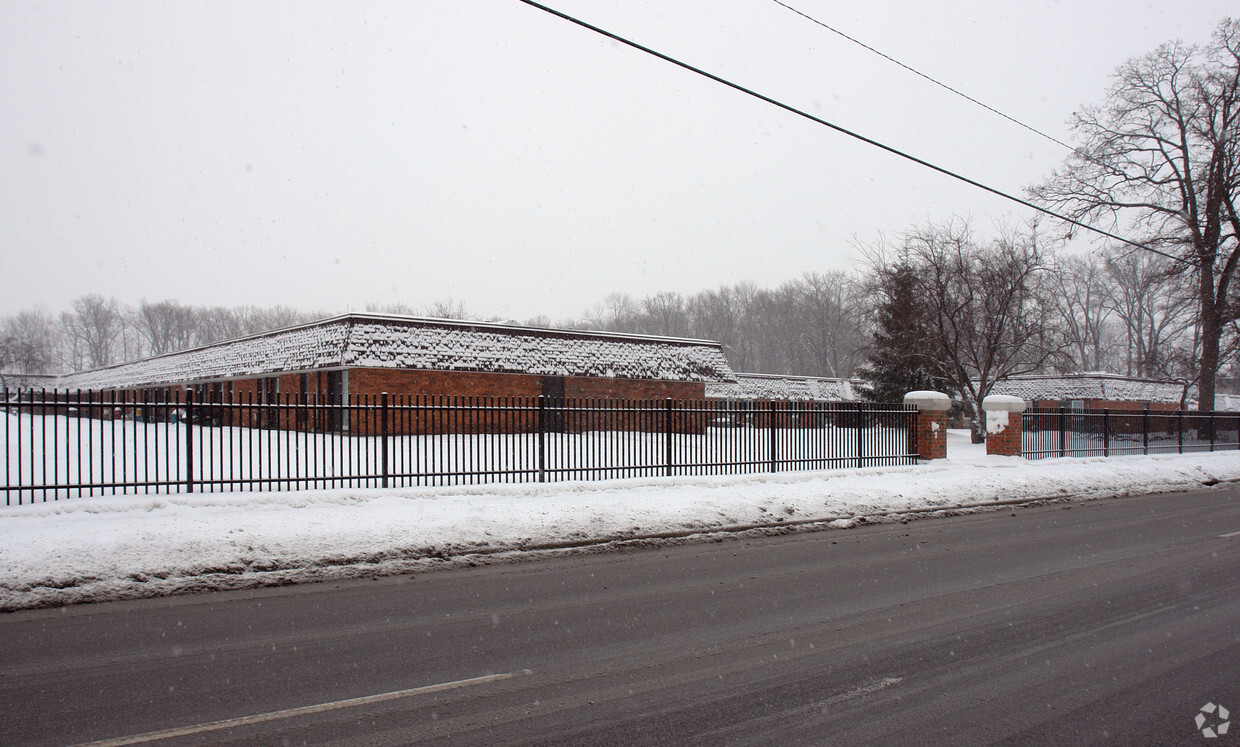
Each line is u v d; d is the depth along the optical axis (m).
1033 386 54.94
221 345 38.41
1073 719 4.51
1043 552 10.28
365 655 5.66
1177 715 4.59
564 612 6.99
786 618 6.77
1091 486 18.45
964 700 4.79
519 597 7.60
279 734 4.20
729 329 97.38
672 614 6.91
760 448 18.64
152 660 5.55
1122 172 37.19
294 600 7.46
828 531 12.38
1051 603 7.34
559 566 9.27
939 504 15.14
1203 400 37.06
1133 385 54.22
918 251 33.44
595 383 33.19
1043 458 23.45
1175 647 5.92
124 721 4.38
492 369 29.80
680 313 100.75
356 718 4.44
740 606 7.21
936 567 9.20
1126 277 68.75
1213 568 9.10
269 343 33.25
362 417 27.05
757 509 13.01
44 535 8.48
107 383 50.06
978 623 6.61
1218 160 35.72
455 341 29.94
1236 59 34.78
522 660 5.55
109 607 7.17
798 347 89.75
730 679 5.16
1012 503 16.34
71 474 16.36
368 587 8.05
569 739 4.16
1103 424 25.56
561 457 19.34
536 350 31.84
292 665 5.43
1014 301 33.69
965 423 48.09
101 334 118.31
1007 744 4.16
